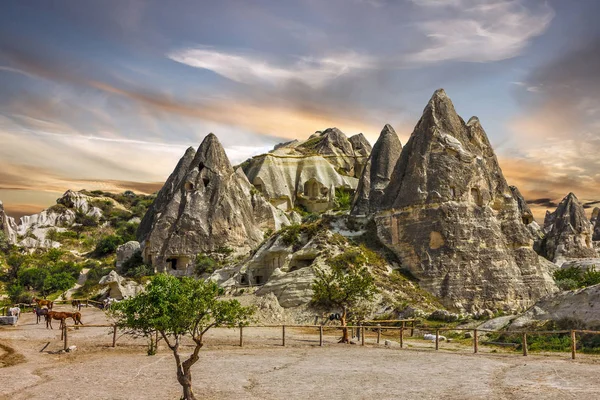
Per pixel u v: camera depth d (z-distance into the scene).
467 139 67.56
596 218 128.38
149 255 86.44
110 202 157.62
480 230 62.12
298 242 65.00
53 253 109.75
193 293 19.02
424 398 18.12
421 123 67.31
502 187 68.44
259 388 20.48
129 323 18.94
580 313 31.89
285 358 28.05
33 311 62.94
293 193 119.31
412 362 26.00
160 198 104.44
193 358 18.50
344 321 38.47
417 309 46.81
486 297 59.16
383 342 36.44
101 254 113.00
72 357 29.31
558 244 100.62
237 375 23.14
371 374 22.77
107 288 75.62
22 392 20.42
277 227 95.00
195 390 20.34
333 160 132.88
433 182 63.00
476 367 23.89
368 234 66.06
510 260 62.62
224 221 83.81
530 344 31.41
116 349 32.09
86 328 42.44
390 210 64.62
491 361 25.66
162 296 18.66
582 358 25.91
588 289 32.53
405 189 64.31
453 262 59.66
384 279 56.81
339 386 20.44
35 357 29.39
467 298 58.56
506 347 32.03
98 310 64.06
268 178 116.12
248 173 118.62
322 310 49.34
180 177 104.69
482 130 70.44
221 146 89.69
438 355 28.61
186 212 83.19
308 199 118.56
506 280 60.56
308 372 23.53
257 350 31.58
